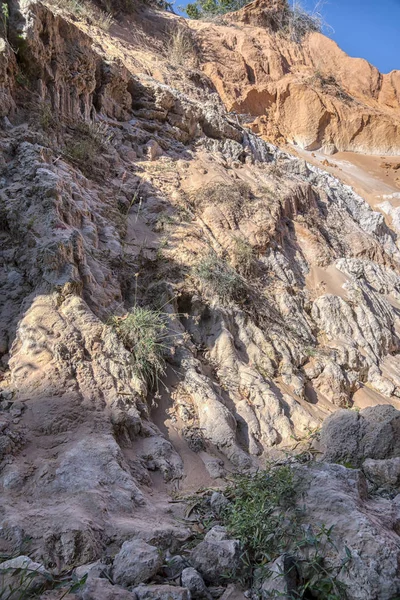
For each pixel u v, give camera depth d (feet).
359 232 36.22
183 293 20.51
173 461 14.15
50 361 14.12
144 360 16.19
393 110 66.64
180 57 50.26
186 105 34.58
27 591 7.85
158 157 29.86
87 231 19.48
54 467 11.64
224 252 24.72
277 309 24.27
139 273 20.65
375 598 7.86
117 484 11.70
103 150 26.22
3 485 10.99
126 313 17.76
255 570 8.77
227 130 36.91
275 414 17.83
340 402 21.72
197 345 19.74
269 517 9.74
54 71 24.89
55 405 13.17
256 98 56.34
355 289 28.81
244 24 67.00
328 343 24.86
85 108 27.25
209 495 12.76
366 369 24.64
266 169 35.40
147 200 25.45
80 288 16.34
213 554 8.87
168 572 8.80
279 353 21.42
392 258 39.01
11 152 19.80
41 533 9.48
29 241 16.55
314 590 8.22
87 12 41.55
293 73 61.93
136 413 14.40
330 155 57.47
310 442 16.21
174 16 60.39
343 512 9.02
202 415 16.35
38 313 15.02
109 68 29.60
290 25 67.97
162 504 12.18
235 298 22.11
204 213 26.66
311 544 8.69
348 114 58.80
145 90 33.06
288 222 31.32
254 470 15.05
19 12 23.02
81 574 8.60
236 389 18.52
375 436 13.75
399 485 12.05
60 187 18.47
